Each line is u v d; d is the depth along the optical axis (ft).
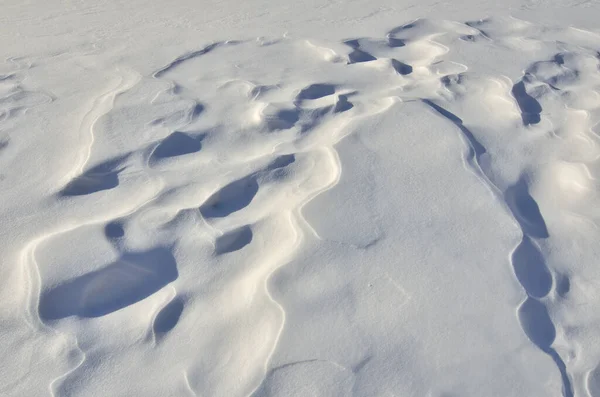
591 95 9.65
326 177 6.97
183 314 5.31
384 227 6.15
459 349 4.93
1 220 6.30
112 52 11.09
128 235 6.08
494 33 12.51
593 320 5.31
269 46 11.47
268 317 5.17
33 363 4.86
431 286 5.49
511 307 5.31
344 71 10.27
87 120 8.31
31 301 5.29
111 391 4.68
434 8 14.06
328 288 5.42
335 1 14.55
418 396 4.59
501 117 8.67
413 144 7.57
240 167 7.22
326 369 4.75
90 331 5.15
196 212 6.40
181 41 11.69
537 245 6.13
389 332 5.05
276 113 8.44
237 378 4.74
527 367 4.83
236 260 5.84
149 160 7.41
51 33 12.21
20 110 8.66
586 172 7.32
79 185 6.96
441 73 10.21
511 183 7.09
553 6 14.60
